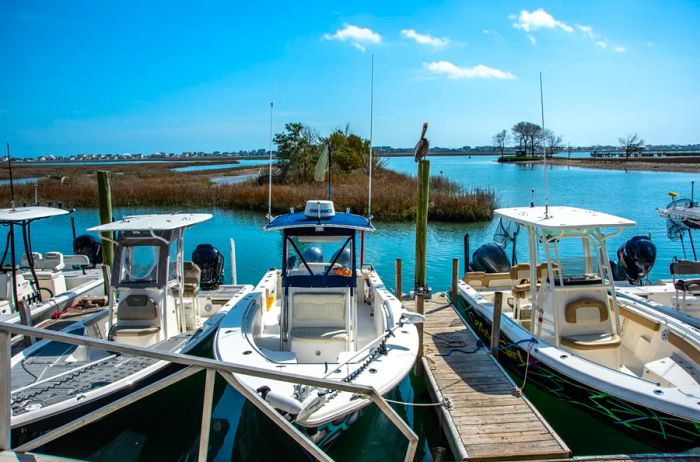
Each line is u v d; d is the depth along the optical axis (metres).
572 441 6.05
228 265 16.02
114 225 6.81
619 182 44.62
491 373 6.79
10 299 8.18
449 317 9.20
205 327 7.07
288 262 6.76
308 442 3.06
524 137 104.00
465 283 9.98
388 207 25.03
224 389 7.43
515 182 45.88
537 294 7.89
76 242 12.91
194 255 11.14
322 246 7.86
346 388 3.04
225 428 6.43
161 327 6.70
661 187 38.75
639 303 7.76
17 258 16.81
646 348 6.83
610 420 5.71
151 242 6.77
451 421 5.59
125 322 6.60
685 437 5.04
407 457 3.26
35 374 5.57
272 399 4.21
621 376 5.52
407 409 6.96
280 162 41.19
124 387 5.30
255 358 5.38
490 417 5.68
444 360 7.23
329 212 6.69
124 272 6.73
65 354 6.14
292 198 26.88
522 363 6.73
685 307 8.04
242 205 28.98
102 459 5.42
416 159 10.76
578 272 7.21
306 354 6.00
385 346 5.70
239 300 7.51
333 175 37.84
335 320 6.21
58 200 29.38
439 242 19.22
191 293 8.02
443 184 31.08
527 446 5.13
